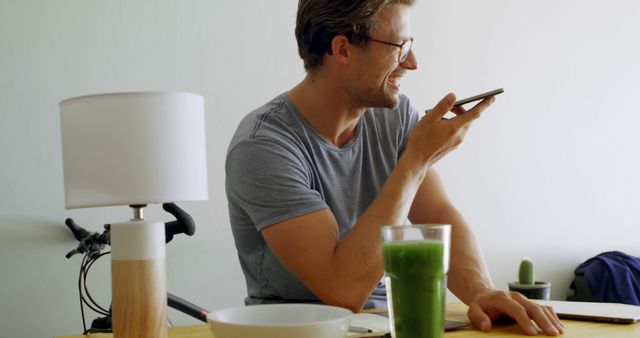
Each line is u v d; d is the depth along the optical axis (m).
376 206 1.38
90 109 1.09
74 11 2.18
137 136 1.09
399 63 1.57
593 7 3.38
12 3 2.09
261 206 1.43
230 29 2.43
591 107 3.35
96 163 1.09
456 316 1.27
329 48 1.56
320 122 1.60
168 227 1.66
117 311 1.05
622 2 3.48
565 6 3.29
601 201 3.35
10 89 2.08
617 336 1.03
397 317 0.92
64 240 2.14
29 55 2.11
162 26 2.31
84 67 2.19
